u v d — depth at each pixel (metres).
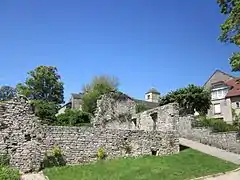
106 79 62.97
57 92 65.38
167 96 44.38
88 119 41.12
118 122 38.22
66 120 39.62
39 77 64.19
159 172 20.16
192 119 31.64
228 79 57.19
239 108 49.44
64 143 22.02
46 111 38.62
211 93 53.47
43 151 21.25
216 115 52.06
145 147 24.59
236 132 26.36
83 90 66.44
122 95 39.59
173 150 25.48
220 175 19.80
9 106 20.91
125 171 20.39
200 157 23.92
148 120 34.75
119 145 23.72
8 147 20.27
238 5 19.95
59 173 20.05
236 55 20.30
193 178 19.11
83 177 19.44
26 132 20.92
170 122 31.23
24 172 20.22
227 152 25.75
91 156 22.59
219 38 21.06
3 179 17.95
